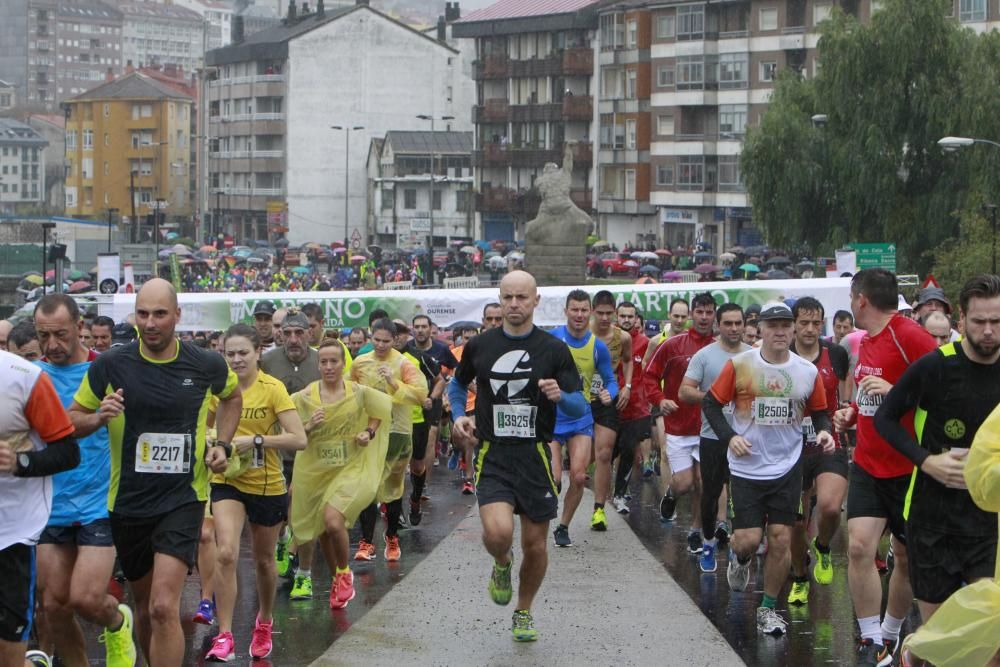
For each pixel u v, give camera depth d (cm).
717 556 1543
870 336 1073
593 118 11088
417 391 1530
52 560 985
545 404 1127
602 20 10831
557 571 1454
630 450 1847
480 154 11825
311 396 1296
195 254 10519
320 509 1300
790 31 9469
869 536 1049
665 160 10344
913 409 930
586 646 1141
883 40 5912
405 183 12900
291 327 1513
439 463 2584
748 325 1766
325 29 13750
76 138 17662
